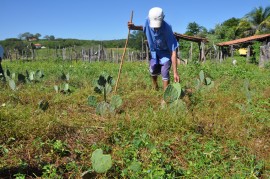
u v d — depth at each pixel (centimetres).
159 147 393
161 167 348
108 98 636
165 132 437
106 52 2956
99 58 2847
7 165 351
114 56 2905
